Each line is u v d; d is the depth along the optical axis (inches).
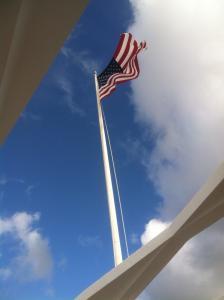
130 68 746.8
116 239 578.2
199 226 429.7
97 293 463.5
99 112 731.4
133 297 548.7
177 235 419.2
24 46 236.7
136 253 427.8
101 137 704.4
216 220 434.3
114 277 429.7
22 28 224.5
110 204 617.0
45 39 232.2
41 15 217.5
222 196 375.6
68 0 209.3
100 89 751.7
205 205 378.6
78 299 460.8
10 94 265.6
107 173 655.8
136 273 468.4
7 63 239.6
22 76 254.1
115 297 512.4
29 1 208.5
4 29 219.8
